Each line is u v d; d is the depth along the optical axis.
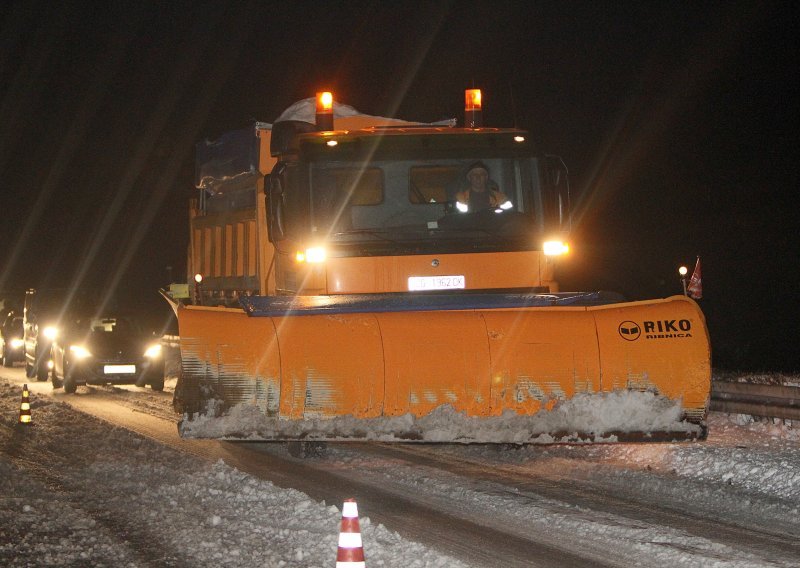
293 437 10.06
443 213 12.23
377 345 10.27
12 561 7.21
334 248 12.02
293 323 10.30
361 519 8.18
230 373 10.11
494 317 10.49
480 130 12.70
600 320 10.43
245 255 14.84
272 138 13.04
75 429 14.55
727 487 9.79
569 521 8.38
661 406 10.12
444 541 7.77
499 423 10.12
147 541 7.80
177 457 11.80
